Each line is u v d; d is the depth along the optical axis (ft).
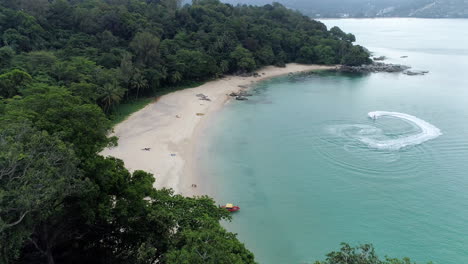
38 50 371.56
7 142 89.15
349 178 219.82
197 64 439.63
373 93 418.10
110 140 138.31
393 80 485.15
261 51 555.28
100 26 447.42
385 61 621.72
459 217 181.88
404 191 204.44
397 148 258.78
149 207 119.44
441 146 259.80
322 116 335.26
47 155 93.66
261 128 304.71
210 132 293.02
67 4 455.63
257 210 189.16
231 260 87.92
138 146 255.29
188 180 214.07
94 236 123.44
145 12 529.86
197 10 573.33
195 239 92.94
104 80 320.29
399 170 227.20
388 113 338.34
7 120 124.47
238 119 327.88
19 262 108.88
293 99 397.39
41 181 83.76
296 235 171.22
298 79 501.56
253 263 98.37
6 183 83.10
